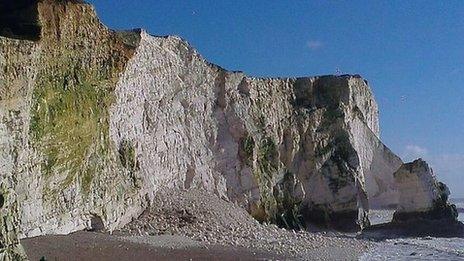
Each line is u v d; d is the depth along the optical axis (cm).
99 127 3066
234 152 4612
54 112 2598
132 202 3441
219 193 4412
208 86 4656
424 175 4672
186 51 4494
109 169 3155
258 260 2714
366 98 5912
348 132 5231
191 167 4303
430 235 4497
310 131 5125
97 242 2622
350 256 3189
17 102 2138
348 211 4834
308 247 3356
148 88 3931
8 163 2048
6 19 2617
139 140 3697
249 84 4925
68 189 2709
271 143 4853
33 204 2402
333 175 4959
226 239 3281
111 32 3291
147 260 2445
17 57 2130
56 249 2322
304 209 4844
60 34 2747
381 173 5594
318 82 5466
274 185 4712
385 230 4656
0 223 1747
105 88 3183
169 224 3491
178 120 4309
